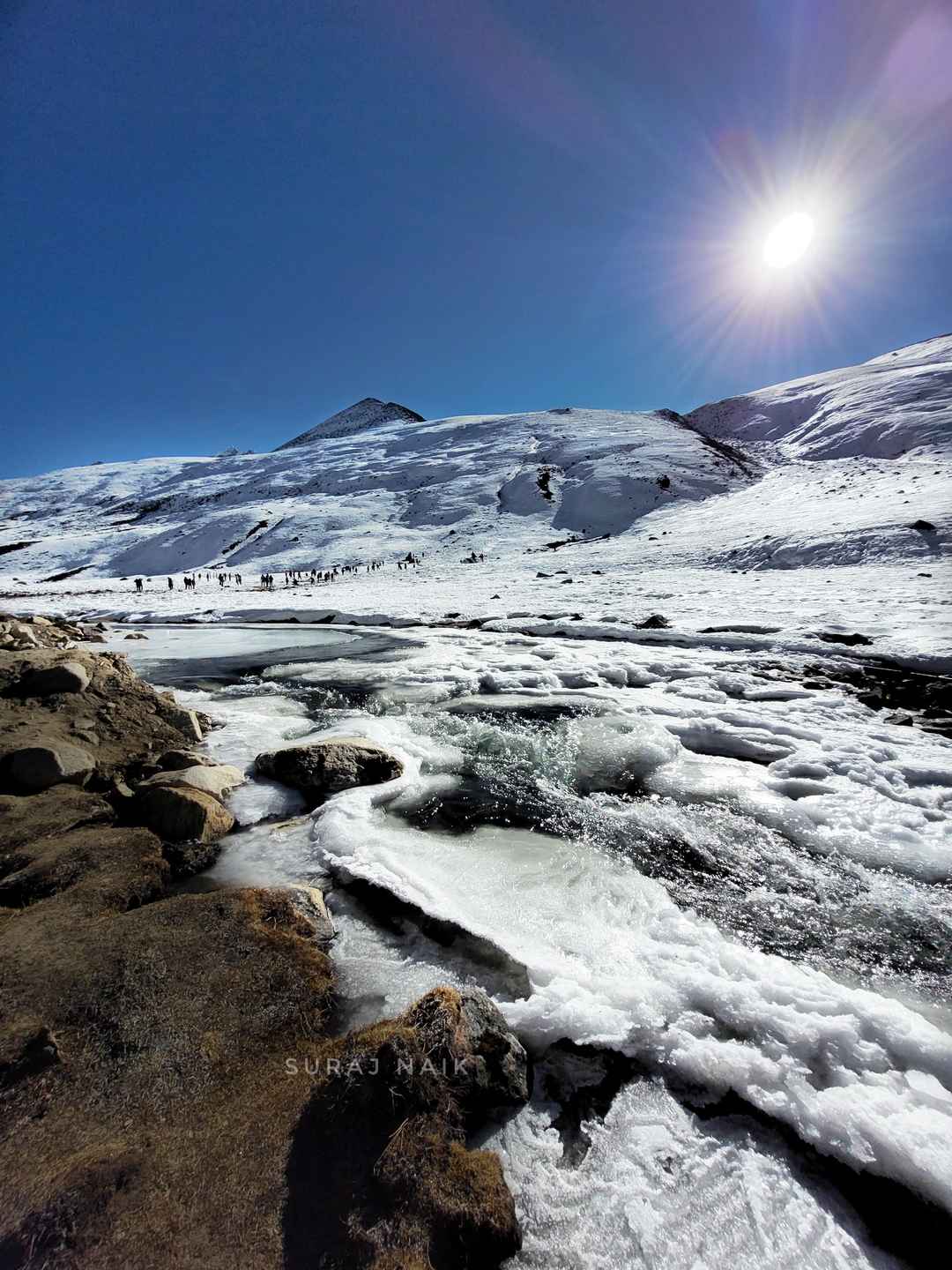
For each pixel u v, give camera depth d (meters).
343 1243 1.82
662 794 6.08
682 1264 1.96
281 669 13.73
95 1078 2.40
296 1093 2.36
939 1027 3.07
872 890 4.30
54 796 5.21
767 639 13.03
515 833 5.20
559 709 9.34
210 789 5.58
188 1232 1.82
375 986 3.10
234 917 3.52
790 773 6.52
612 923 3.80
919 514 26.39
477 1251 1.89
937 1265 1.96
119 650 16.83
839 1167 2.24
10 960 3.09
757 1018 2.90
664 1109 2.48
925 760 6.58
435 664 13.22
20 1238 1.79
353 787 6.03
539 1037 2.80
